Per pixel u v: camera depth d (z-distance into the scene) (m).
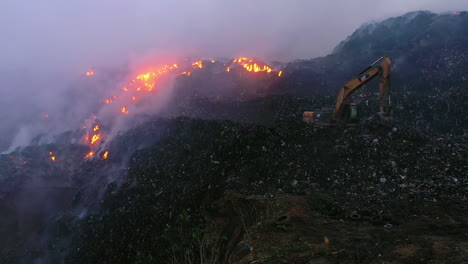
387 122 15.41
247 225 10.02
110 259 14.95
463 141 15.53
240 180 13.55
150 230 14.50
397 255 6.46
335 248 7.27
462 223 8.21
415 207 9.78
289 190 12.18
